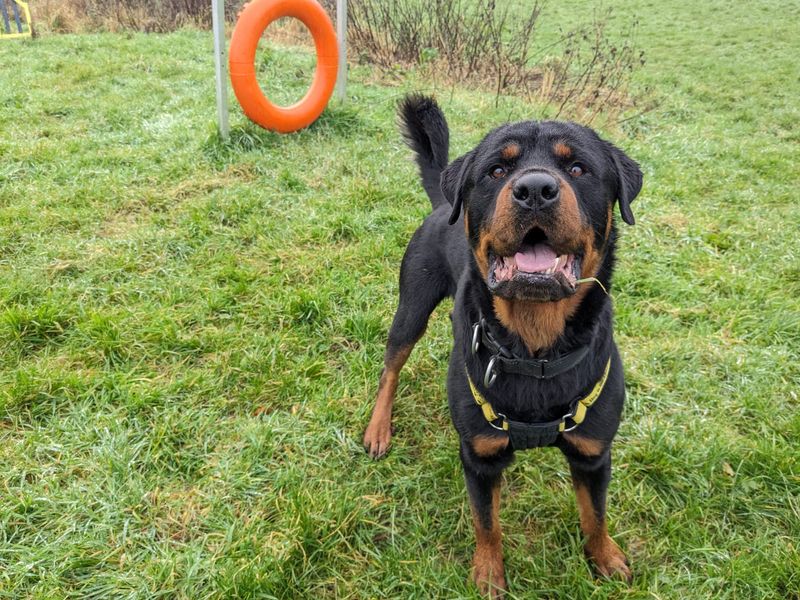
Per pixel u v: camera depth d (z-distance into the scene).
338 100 3.30
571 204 0.85
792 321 1.64
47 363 1.46
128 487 1.18
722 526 1.13
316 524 1.10
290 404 1.41
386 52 4.42
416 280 1.38
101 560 1.04
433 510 1.18
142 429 1.32
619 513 1.16
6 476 1.18
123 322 1.58
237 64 2.61
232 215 2.12
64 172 2.39
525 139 0.97
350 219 2.09
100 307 1.67
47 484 1.17
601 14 7.62
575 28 6.61
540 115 3.38
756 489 1.18
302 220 2.12
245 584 0.98
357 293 1.75
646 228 2.16
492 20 4.57
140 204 2.20
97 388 1.40
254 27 2.64
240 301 1.72
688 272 1.91
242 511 1.16
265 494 1.18
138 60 4.12
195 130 2.85
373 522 1.14
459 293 1.14
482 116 3.30
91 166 2.48
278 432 1.32
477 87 3.98
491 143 1.01
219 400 1.39
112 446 1.25
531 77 4.30
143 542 1.09
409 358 1.57
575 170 0.95
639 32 6.87
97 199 2.20
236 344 1.55
